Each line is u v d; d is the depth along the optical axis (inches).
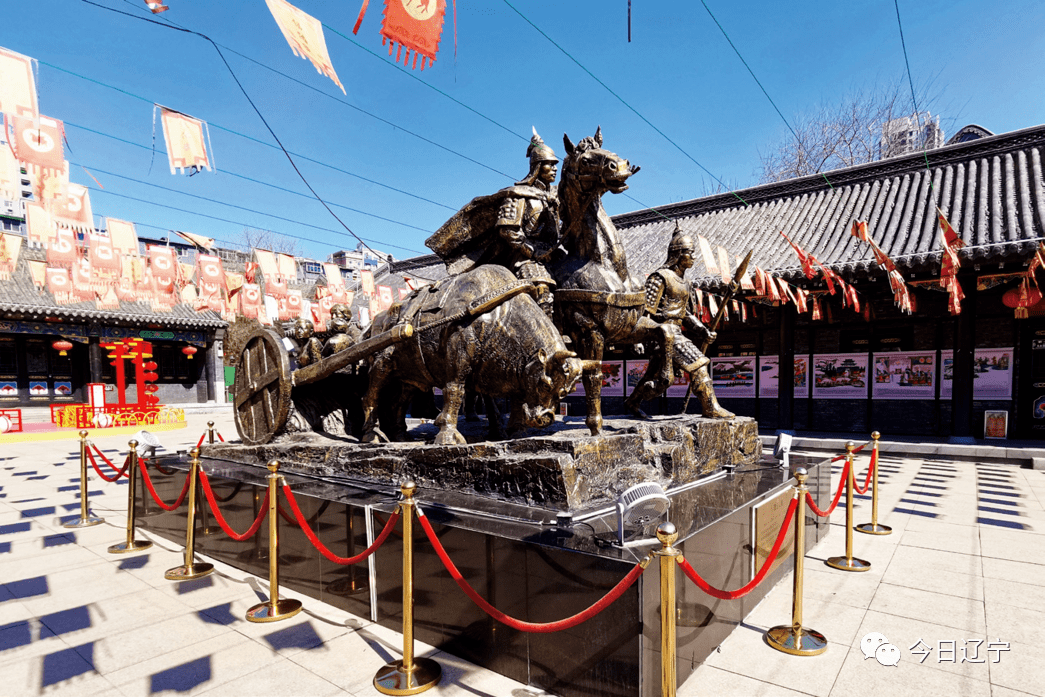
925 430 483.2
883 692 128.5
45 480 400.2
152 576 209.0
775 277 461.1
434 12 167.6
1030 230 388.2
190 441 628.7
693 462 215.8
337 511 176.2
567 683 125.9
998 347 447.8
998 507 287.1
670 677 104.0
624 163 185.8
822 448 473.7
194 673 140.5
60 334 923.4
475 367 184.5
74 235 310.2
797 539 151.2
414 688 129.5
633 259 643.5
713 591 115.9
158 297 350.6
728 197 668.1
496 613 124.0
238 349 266.4
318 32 160.7
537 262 201.2
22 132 175.6
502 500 164.4
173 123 190.2
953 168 526.0
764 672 137.9
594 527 139.3
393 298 454.9
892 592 184.1
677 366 257.9
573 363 160.7
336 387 265.7
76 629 165.3
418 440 241.0
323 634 160.9
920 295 478.0
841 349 519.5
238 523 216.4
